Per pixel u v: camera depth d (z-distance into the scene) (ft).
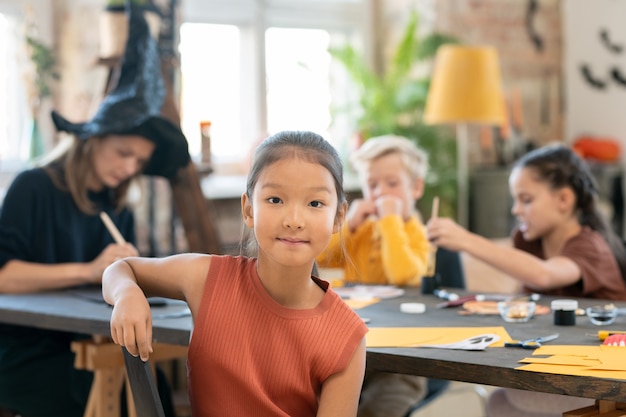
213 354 5.32
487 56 17.61
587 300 7.98
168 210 14.93
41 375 8.73
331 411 5.26
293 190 5.07
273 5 18.43
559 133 21.40
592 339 6.10
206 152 14.24
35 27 14.40
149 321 5.10
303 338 5.29
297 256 5.08
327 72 19.31
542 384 5.11
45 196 9.30
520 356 5.57
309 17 19.03
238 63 18.10
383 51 20.13
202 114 17.56
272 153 5.14
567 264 8.32
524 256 8.17
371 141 10.48
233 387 5.32
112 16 11.82
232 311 5.35
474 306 7.57
